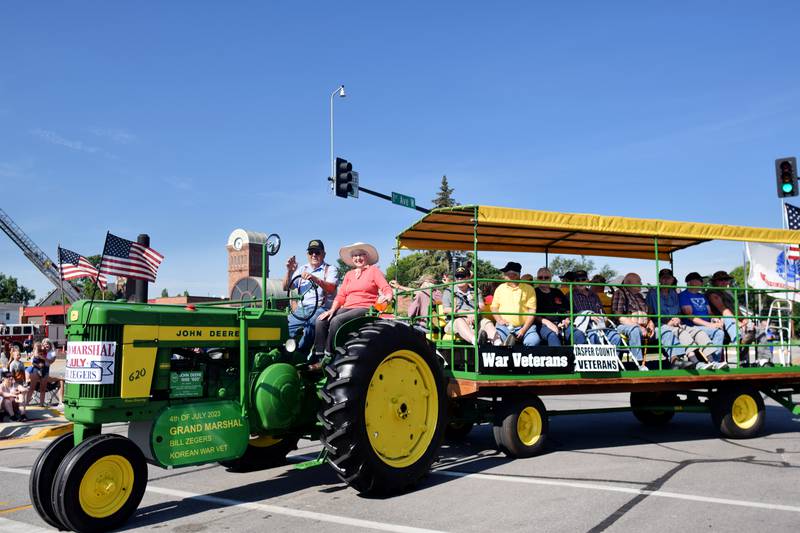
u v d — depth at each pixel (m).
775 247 10.55
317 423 6.09
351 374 5.34
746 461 6.77
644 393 9.35
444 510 5.01
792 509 4.93
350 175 18.33
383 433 5.59
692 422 9.87
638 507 5.01
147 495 5.72
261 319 5.91
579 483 5.80
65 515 4.42
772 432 8.80
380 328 5.70
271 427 5.67
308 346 6.81
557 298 8.43
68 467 4.47
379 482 5.35
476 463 6.75
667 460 6.83
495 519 4.74
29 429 10.75
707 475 6.10
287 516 4.94
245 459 6.64
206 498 5.57
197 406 5.18
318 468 6.74
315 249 7.14
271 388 5.64
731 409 8.09
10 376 12.92
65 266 6.50
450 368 7.01
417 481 5.80
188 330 5.37
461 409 7.34
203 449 5.16
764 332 8.66
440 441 5.98
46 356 13.54
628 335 7.84
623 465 6.57
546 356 6.91
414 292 8.52
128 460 4.73
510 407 6.87
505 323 7.38
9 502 5.81
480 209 6.74
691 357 8.06
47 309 53.03
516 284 7.44
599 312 8.63
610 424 9.72
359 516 4.89
